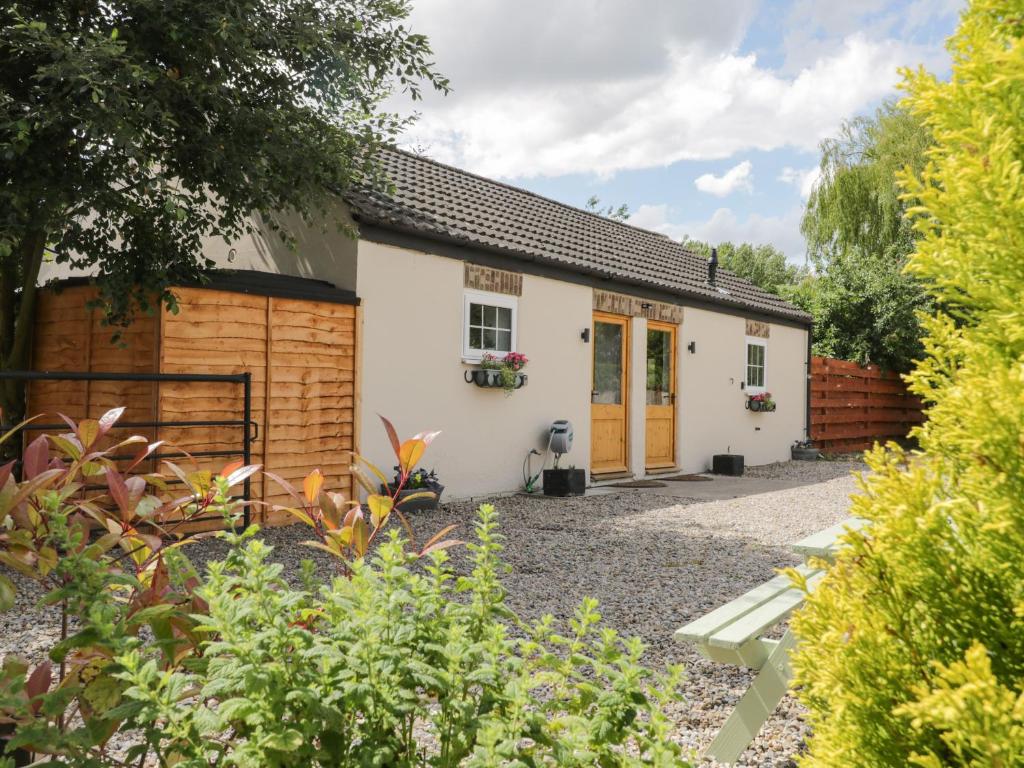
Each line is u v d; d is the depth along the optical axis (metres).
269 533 6.79
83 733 1.52
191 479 2.19
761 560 6.18
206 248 9.39
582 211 14.93
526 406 10.02
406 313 8.45
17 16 4.93
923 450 1.42
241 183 6.41
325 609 1.94
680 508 8.93
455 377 9.03
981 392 1.18
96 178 5.71
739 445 14.58
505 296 9.68
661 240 16.66
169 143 6.33
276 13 6.43
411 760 1.67
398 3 6.88
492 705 1.69
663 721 1.66
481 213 10.40
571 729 1.64
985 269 1.25
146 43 5.87
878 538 1.33
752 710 2.71
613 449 11.76
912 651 1.26
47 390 7.68
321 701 1.52
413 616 1.78
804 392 16.83
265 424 7.16
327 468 7.68
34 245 7.34
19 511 1.92
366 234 8.02
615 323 11.80
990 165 1.19
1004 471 1.17
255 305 7.14
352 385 7.91
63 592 1.67
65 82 5.25
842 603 1.35
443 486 8.86
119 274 6.09
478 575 2.09
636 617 4.56
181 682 1.47
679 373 13.01
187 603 1.93
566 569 5.80
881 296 18.66
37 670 1.80
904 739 1.23
